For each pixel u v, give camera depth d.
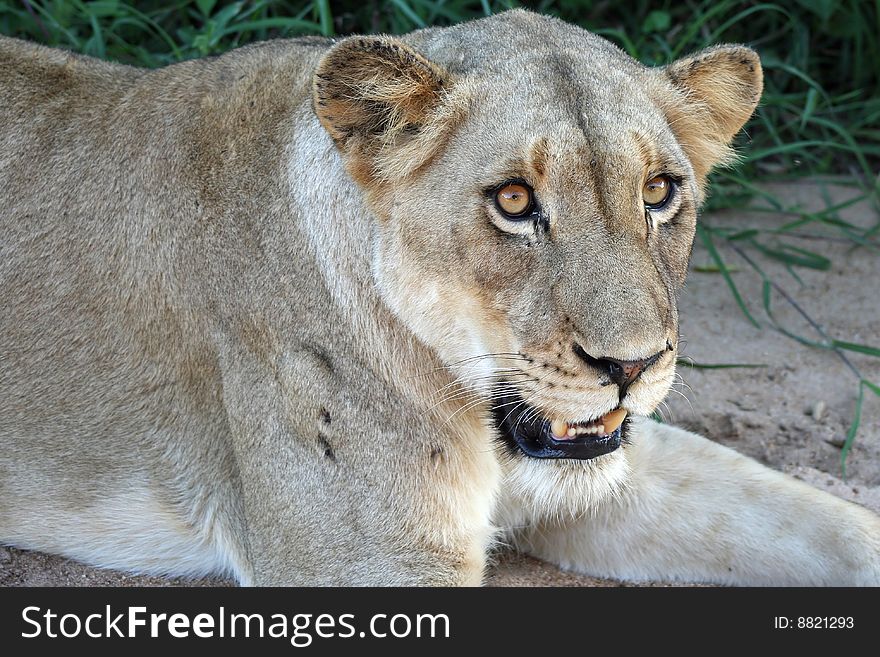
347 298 3.96
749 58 4.18
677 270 3.85
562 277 3.54
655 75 4.06
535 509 4.43
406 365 3.95
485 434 4.05
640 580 4.61
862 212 7.22
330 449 3.98
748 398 5.64
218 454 4.34
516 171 3.60
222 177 4.22
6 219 4.42
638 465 4.55
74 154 4.42
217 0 7.21
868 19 7.91
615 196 3.59
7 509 4.53
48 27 6.60
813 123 7.66
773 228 7.11
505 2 7.05
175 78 4.46
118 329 4.37
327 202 3.98
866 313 6.32
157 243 4.30
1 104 4.50
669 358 3.61
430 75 3.69
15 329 4.42
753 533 4.48
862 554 4.30
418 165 3.73
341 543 3.98
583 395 3.53
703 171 4.28
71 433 4.44
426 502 3.96
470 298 3.70
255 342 4.13
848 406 5.59
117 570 4.54
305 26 6.47
